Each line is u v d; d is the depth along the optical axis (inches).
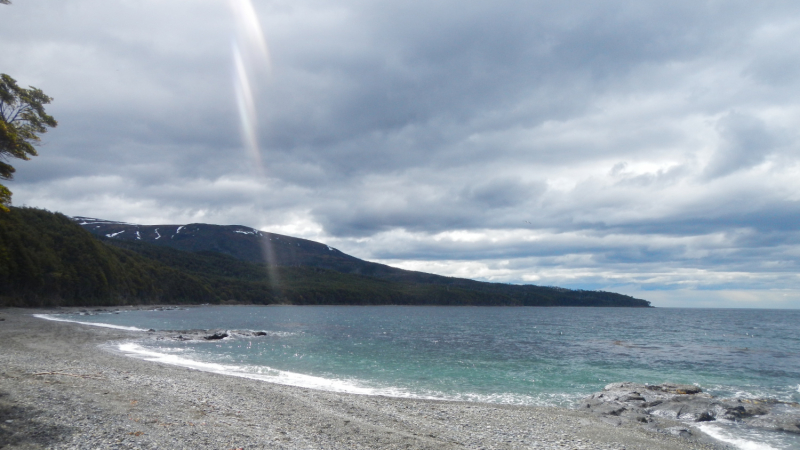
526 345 1962.4
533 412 727.1
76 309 3545.8
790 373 1242.0
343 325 3102.9
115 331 1822.1
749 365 1396.4
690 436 623.5
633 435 613.0
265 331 2236.7
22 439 383.6
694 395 842.2
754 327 3907.5
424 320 4256.9
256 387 779.4
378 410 671.1
